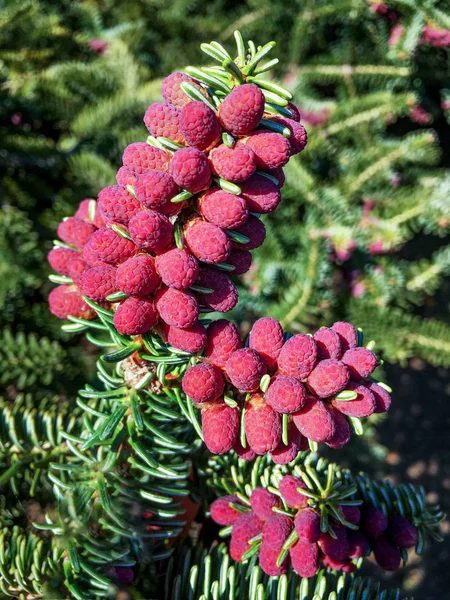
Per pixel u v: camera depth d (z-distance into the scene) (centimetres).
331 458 31
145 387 12
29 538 13
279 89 10
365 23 31
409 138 32
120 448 13
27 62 30
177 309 10
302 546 12
